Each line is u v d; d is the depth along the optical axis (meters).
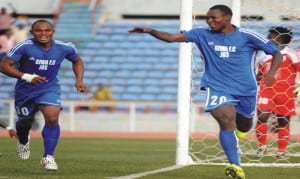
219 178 22.83
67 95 79.88
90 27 87.62
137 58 83.75
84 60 84.06
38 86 23.89
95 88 81.19
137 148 43.56
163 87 80.38
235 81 22.17
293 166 28.42
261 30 38.16
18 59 23.42
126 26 87.44
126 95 79.81
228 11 22.14
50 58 23.78
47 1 90.56
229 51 22.17
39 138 53.84
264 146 32.94
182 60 29.03
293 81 33.25
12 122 64.75
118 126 73.75
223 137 21.61
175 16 88.88
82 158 33.44
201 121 57.44
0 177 21.78
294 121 37.06
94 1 89.38
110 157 34.97
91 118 73.81
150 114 74.88
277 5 35.94
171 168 26.55
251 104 22.70
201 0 30.70
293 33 33.34
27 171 24.03
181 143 28.94
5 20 80.56
